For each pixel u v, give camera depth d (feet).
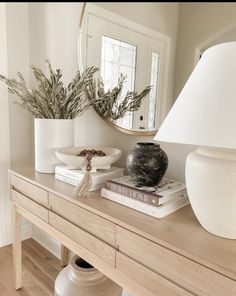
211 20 3.13
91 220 2.86
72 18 4.67
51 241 5.93
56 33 4.98
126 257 2.51
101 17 4.25
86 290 3.67
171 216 2.70
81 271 3.77
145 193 2.73
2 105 5.54
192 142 1.96
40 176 4.06
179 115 2.16
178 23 3.44
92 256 2.90
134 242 2.42
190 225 2.50
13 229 4.57
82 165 3.58
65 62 4.87
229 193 2.10
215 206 2.19
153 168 2.99
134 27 3.89
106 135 4.58
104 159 3.52
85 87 4.17
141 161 3.01
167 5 3.51
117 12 4.07
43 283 4.92
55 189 3.42
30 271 5.25
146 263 2.34
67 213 3.20
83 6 4.40
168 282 2.17
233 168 2.07
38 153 4.24
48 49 5.18
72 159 3.56
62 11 4.82
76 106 4.27
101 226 2.75
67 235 3.23
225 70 1.98
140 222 2.52
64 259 5.39
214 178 2.13
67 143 4.24
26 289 4.75
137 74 3.95
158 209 2.63
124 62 4.07
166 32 3.56
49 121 4.07
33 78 5.75
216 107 1.93
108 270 2.73
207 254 1.99
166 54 3.59
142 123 3.98
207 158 2.22
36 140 4.25
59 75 3.94
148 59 3.80
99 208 2.82
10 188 4.51
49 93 3.97
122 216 2.64
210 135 1.89
